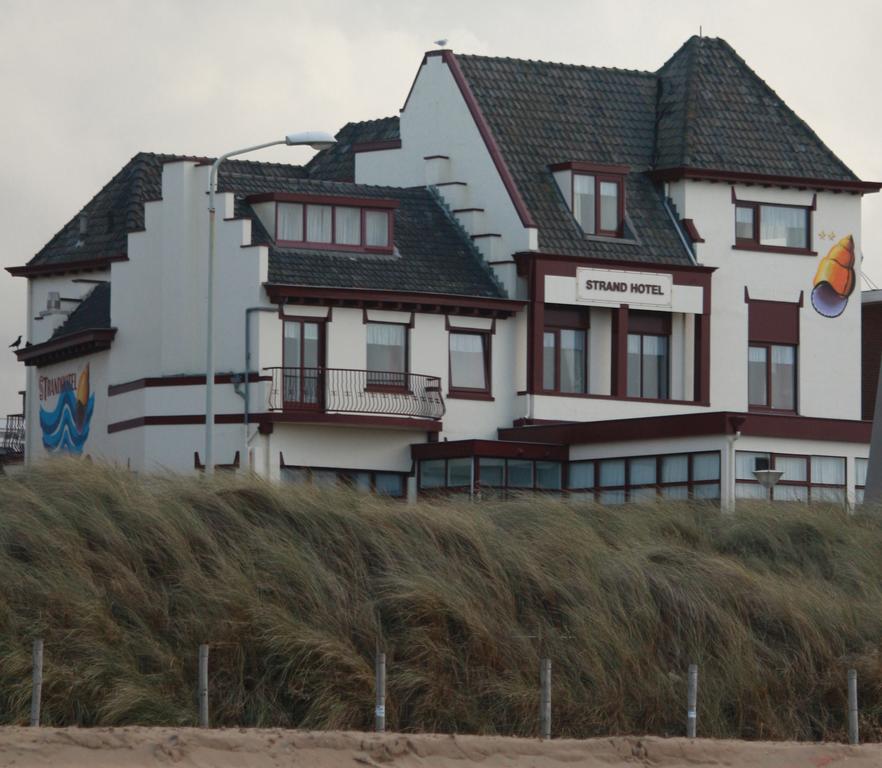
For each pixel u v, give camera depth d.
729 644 63.66
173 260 123.75
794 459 112.31
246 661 57.03
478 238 127.31
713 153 132.75
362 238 123.06
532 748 55.22
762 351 132.88
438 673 58.53
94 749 50.41
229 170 150.38
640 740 56.88
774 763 57.91
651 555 68.06
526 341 124.62
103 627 56.09
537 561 64.56
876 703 63.84
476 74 133.38
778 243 134.00
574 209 127.94
